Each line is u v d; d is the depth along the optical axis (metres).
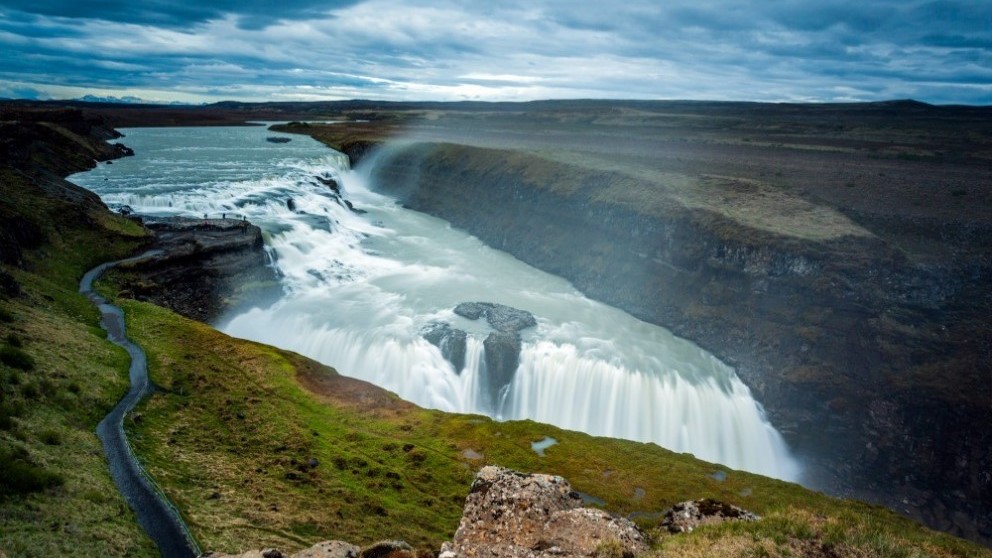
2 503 22.44
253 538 26.30
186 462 32.66
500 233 104.75
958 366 54.50
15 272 51.91
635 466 40.91
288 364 51.31
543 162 112.62
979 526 45.94
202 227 75.88
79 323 48.84
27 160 80.94
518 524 22.27
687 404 59.38
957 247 71.12
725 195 87.25
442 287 81.38
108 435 33.41
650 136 176.75
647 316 75.25
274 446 37.72
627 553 19.22
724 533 20.06
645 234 83.44
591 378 61.56
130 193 88.31
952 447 50.53
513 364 62.91
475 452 41.16
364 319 69.19
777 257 68.19
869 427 53.91
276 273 76.62
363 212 118.88
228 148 162.62
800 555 18.05
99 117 171.25
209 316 64.38
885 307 61.38
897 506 48.84
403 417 46.00
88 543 22.34
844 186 93.94
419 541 29.20
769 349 63.19
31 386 33.53
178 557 23.94
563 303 78.81
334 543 21.39
